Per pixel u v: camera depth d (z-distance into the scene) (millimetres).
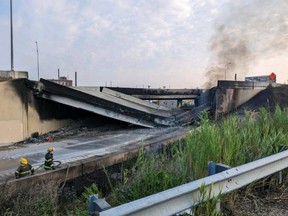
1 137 23281
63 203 7941
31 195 7293
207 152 5156
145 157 5516
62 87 26125
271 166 5172
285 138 6500
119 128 28516
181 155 5324
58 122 28891
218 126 6980
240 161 5504
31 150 18953
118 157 12734
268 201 4887
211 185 3869
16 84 24531
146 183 4559
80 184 10883
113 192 4906
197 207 3791
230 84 26016
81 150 17781
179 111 33031
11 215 6465
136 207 3070
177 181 4602
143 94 35812
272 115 9023
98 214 2928
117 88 33469
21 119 24797
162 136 19641
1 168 13945
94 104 26859
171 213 3447
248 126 7156
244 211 4465
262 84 28516
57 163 13203
